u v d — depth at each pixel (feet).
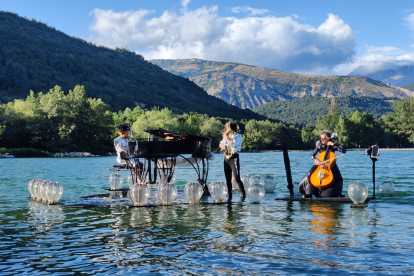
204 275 11.01
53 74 541.34
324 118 454.81
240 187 28.50
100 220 19.48
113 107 503.20
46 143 226.99
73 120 239.50
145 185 24.76
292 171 59.36
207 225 17.88
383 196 27.71
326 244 14.15
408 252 12.99
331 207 23.20
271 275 10.93
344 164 78.48
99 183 41.91
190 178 46.39
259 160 118.93
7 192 33.06
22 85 450.71
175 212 21.91
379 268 11.41
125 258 12.70
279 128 434.71
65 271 11.50
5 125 225.56
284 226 17.47
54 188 25.44
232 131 28.37
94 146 246.88
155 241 14.87
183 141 29.81
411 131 393.70
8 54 537.65
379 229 16.66
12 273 11.35
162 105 591.78
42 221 19.33
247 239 15.03
